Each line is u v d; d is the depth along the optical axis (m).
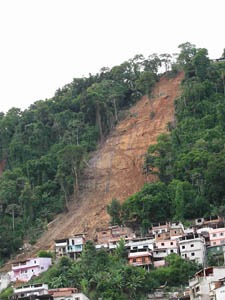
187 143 163.12
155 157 158.75
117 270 114.06
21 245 152.00
